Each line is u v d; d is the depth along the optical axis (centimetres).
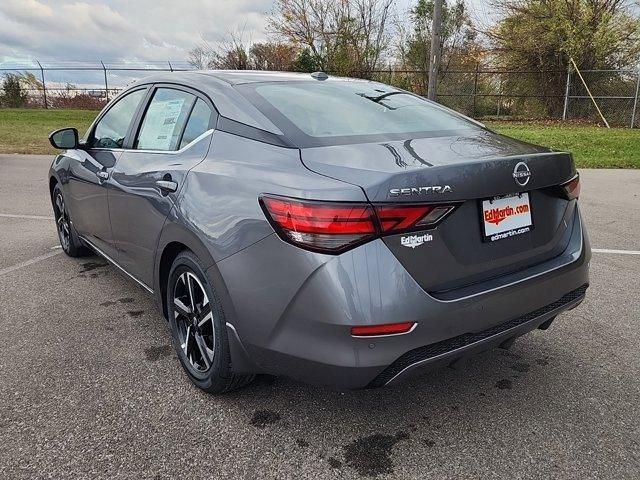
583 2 2094
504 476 224
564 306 274
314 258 210
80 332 354
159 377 299
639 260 504
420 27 2386
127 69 2791
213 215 250
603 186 895
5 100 2852
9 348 331
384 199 206
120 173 348
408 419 263
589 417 264
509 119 2133
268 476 224
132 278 360
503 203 243
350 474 226
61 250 543
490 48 2283
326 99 305
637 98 1891
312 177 221
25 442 243
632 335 350
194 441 245
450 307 220
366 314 206
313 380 223
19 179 997
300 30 2745
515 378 300
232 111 281
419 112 320
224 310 247
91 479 221
